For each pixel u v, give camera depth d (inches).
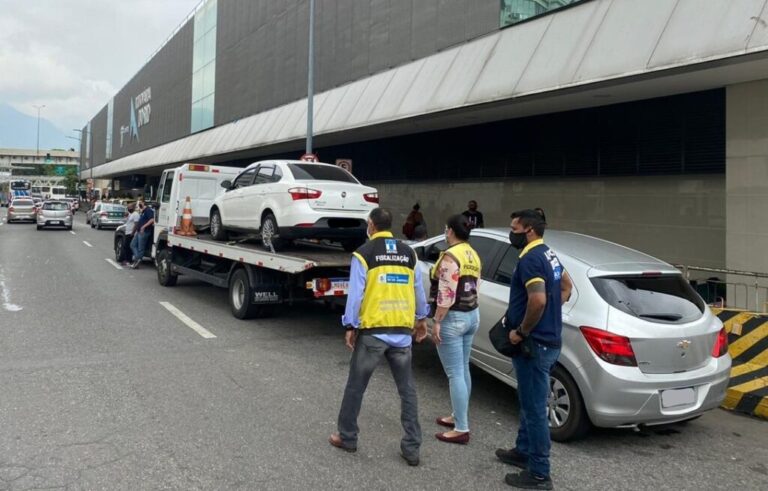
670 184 465.4
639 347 175.5
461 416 182.4
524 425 164.6
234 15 1196.5
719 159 430.3
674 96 456.8
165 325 338.6
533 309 149.3
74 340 296.0
